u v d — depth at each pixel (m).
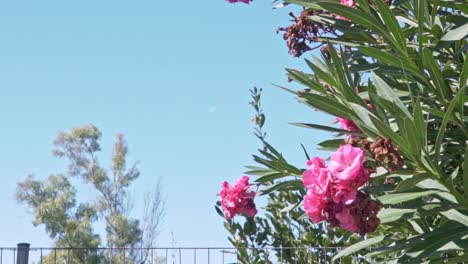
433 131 3.37
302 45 4.06
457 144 3.36
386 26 3.14
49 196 33.53
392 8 3.65
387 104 3.00
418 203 3.09
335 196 2.68
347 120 3.46
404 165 2.99
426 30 3.44
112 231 32.91
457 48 3.51
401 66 3.16
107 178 34.44
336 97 3.40
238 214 4.29
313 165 2.80
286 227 6.69
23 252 6.31
